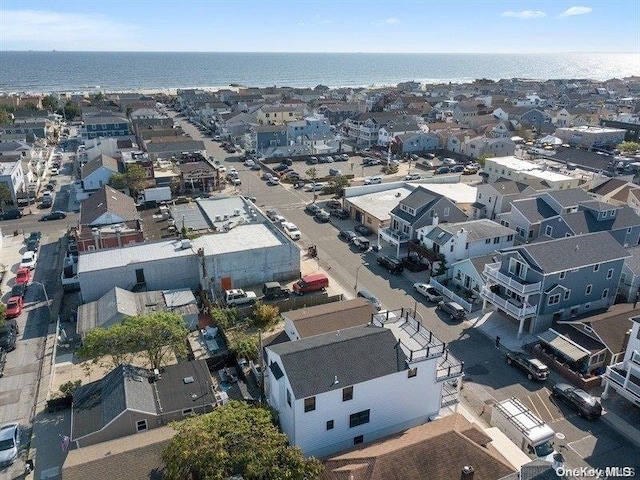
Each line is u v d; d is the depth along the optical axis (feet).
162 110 523.29
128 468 82.99
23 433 103.19
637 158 311.88
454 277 169.58
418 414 103.55
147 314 125.49
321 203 254.88
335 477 80.94
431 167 328.90
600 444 102.12
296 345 101.24
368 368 94.99
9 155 280.92
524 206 189.67
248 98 568.41
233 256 159.94
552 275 136.36
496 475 81.76
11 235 210.38
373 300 155.33
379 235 200.95
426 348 100.17
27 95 596.70
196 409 100.94
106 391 102.37
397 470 80.53
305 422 91.61
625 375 112.27
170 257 156.76
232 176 295.69
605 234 150.61
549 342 128.06
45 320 146.30
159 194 234.38
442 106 562.25
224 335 135.33
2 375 121.60
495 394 117.29
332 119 508.12
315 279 162.09
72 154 360.69
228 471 77.66
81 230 181.27
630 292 158.61
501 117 477.36
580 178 246.27
